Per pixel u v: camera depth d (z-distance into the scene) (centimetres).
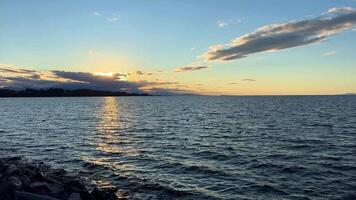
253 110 9981
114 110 11056
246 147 3206
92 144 3553
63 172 2309
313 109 10031
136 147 3316
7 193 1334
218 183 2003
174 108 12288
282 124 5406
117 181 2083
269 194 1792
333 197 1727
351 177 2077
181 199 1738
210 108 11875
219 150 3059
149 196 1791
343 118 6469
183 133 4412
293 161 2539
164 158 2738
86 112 9775
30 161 2745
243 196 1767
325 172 2203
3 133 4572
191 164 2497
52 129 5053
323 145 3250
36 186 1661
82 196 1600
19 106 14212
